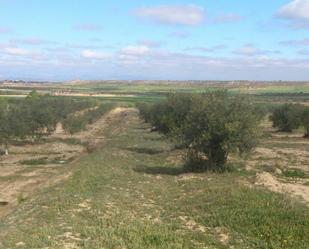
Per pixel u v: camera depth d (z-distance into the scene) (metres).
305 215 19.06
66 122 77.62
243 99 32.22
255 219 18.66
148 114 76.06
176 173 32.94
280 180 29.20
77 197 23.92
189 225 18.91
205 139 31.42
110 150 48.31
